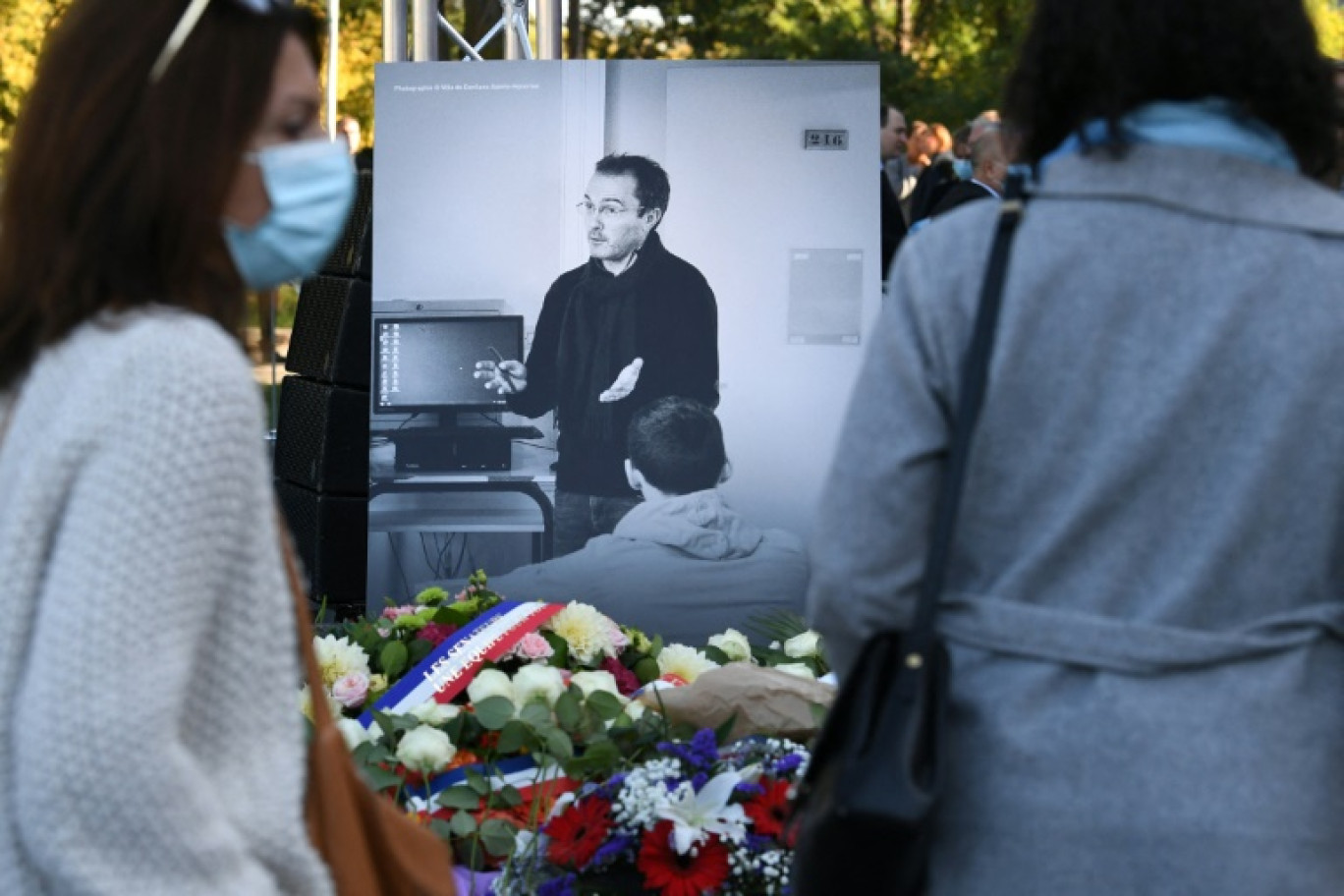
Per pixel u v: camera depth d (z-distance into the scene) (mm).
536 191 4699
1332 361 1652
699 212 4648
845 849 1642
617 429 4676
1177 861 1596
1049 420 1672
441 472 4742
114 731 1296
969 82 17359
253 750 1445
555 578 4699
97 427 1363
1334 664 1683
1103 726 1621
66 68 1477
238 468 1396
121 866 1312
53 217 1460
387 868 1633
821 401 4645
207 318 1479
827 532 1721
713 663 3820
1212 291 1667
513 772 3137
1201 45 1741
